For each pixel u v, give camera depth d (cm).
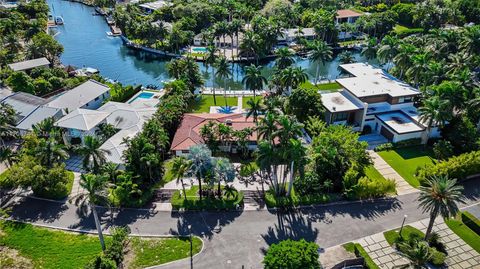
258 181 7938
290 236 6550
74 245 6369
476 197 7438
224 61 11569
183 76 11550
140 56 16062
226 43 16788
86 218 6988
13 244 6412
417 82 11275
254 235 6581
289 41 16862
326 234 6588
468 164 7706
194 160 7000
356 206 7244
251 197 7475
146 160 7412
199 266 5988
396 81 10700
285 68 11444
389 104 10019
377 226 6756
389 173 8212
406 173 8188
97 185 5888
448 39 12488
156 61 15588
